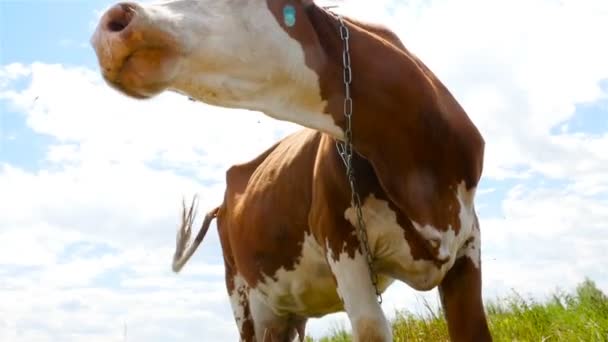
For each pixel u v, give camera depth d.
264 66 3.90
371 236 4.63
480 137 4.76
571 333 6.25
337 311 6.18
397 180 4.38
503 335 7.01
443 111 4.48
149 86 3.57
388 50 4.38
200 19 3.71
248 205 6.28
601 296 7.66
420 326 8.16
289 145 6.07
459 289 4.80
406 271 4.75
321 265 5.54
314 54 4.08
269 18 3.92
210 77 3.78
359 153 4.37
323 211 4.78
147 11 3.54
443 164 4.49
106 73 3.54
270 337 6.89
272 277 6.07
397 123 4.32
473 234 4.81
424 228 4.43
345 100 4.20
